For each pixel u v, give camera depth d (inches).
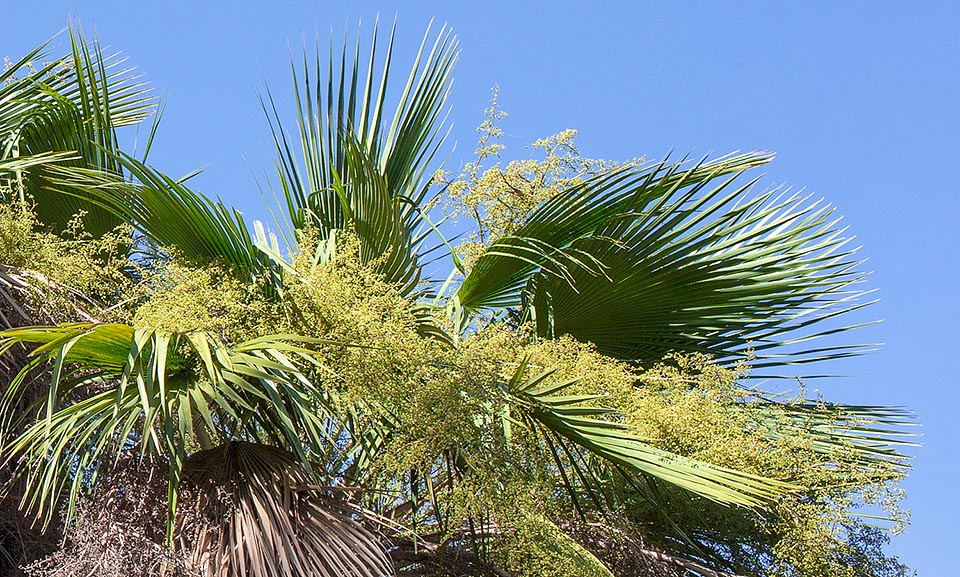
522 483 167.9
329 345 159.6
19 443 152.2
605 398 182.5
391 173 239.0
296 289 161.2
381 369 156.5
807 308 229.3
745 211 224.2
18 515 187.3
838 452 215.0
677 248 218.2
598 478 212.1
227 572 149.6
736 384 209.3
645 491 223.6
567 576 185.5
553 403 165.8
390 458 164.1
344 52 240.8
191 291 160.6
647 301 225.1
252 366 148.3
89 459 168.6
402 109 242.8
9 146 214.1
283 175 226.5
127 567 157.5
